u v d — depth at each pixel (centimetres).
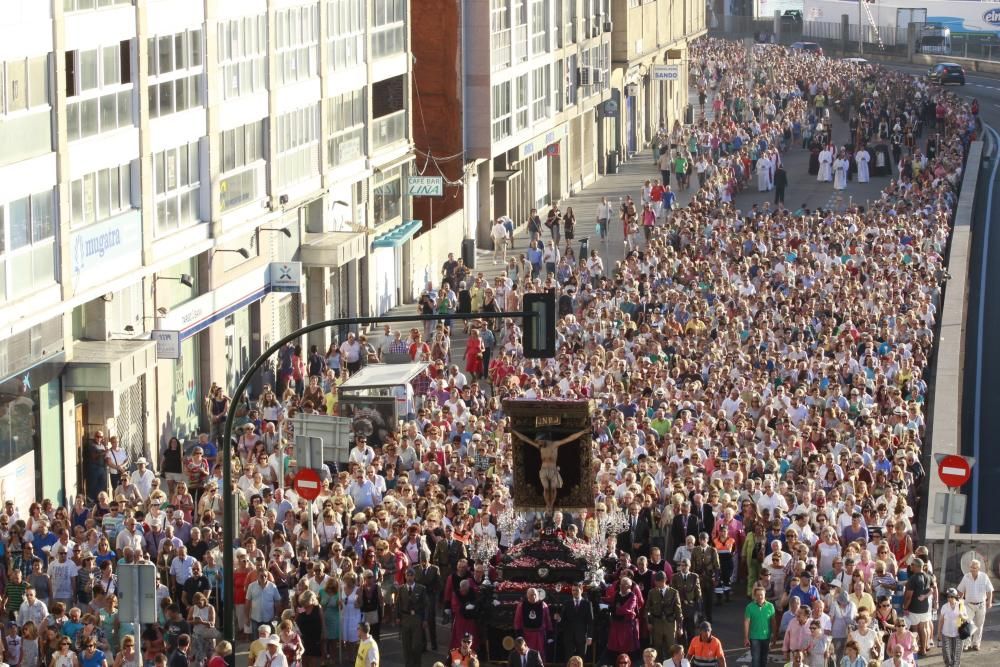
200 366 5581
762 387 4866
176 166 5338
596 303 6144
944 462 3775
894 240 7281
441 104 8206
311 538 3694
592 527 3766
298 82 6319
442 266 7806
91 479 4734
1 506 4269
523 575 3581
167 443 5231
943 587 3812
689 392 4944
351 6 6869
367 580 3600
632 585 3509
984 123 12706
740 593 4034
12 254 4306
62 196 4550
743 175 10044
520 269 7169
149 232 5103
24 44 4353
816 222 7738
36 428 4469
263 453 4341
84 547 3650
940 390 5438
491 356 6241
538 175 9525
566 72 9975
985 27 18650
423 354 5709
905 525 3784
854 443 4419
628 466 4200
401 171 7612
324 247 6394
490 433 4641
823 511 3844
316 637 3497
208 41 5481
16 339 4284
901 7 18950
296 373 5691
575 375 5106
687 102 13912
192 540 3753
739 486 4069
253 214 5906
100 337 4838
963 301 6869
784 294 6303
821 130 10494
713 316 5962
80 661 3147
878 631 3331
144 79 5044
